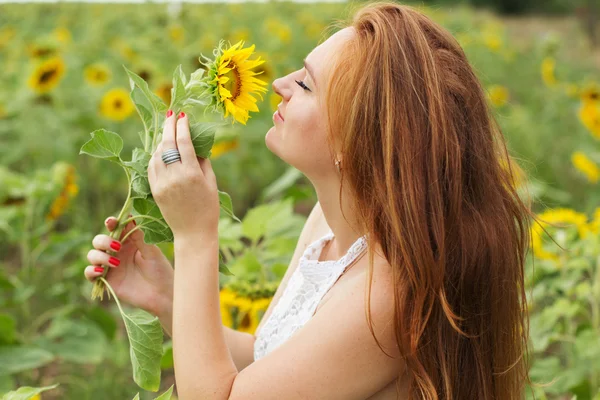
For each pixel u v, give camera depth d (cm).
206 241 142
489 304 146
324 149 145
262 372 138
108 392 307
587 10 1438
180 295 141
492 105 158
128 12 927
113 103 419
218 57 138
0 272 278
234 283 223
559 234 265
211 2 1009
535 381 248
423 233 136
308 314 151
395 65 138
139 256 168
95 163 460
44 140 446
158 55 609
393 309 136
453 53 145
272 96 462
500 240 145
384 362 138
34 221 334
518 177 179
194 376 139
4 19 899
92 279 166
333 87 140
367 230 140
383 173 139
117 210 475
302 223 251
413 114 137
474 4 1969
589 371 247
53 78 433
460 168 139
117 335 354
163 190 139
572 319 316
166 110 146
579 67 1028
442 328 142
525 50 1077
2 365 235
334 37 146
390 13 144
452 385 143
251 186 507
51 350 263
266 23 795
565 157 577
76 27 838
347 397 138
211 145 142
